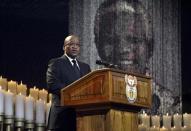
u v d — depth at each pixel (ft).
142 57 54.95
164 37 56.80
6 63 67.82
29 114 33.12
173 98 55.83
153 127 39.88
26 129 33.71
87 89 23.66
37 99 35.32
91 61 53.42
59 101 25.86
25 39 68.80
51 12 69.05
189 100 68.33
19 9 67.67
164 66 56.13
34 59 68.95
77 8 54.60
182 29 70.08
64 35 70.08
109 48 53.93
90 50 53.62
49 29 69.72
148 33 55.72
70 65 27.07
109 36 54.13
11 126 31.89
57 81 26.20
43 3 67.82
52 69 26.63
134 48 54.65
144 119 39.86
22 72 68.23
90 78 23.58
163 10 57.16
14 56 68.18
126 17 54.65
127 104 23.75
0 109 31.17
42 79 68.80
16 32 68.44
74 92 24.12
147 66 55.16
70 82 26.50
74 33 54.39
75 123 25.91
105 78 23.02
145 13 55.83
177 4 58.23
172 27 57.47
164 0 57.41
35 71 68.69
